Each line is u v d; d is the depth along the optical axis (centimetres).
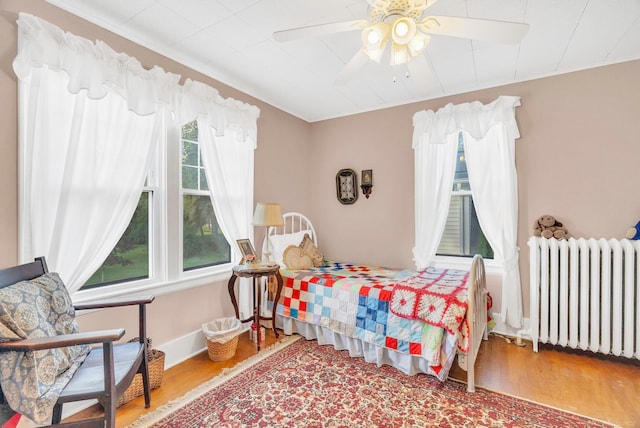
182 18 204
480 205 306
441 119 319
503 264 294
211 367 243
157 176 248
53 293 154
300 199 408
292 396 204
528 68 275
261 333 292
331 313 273
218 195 282
